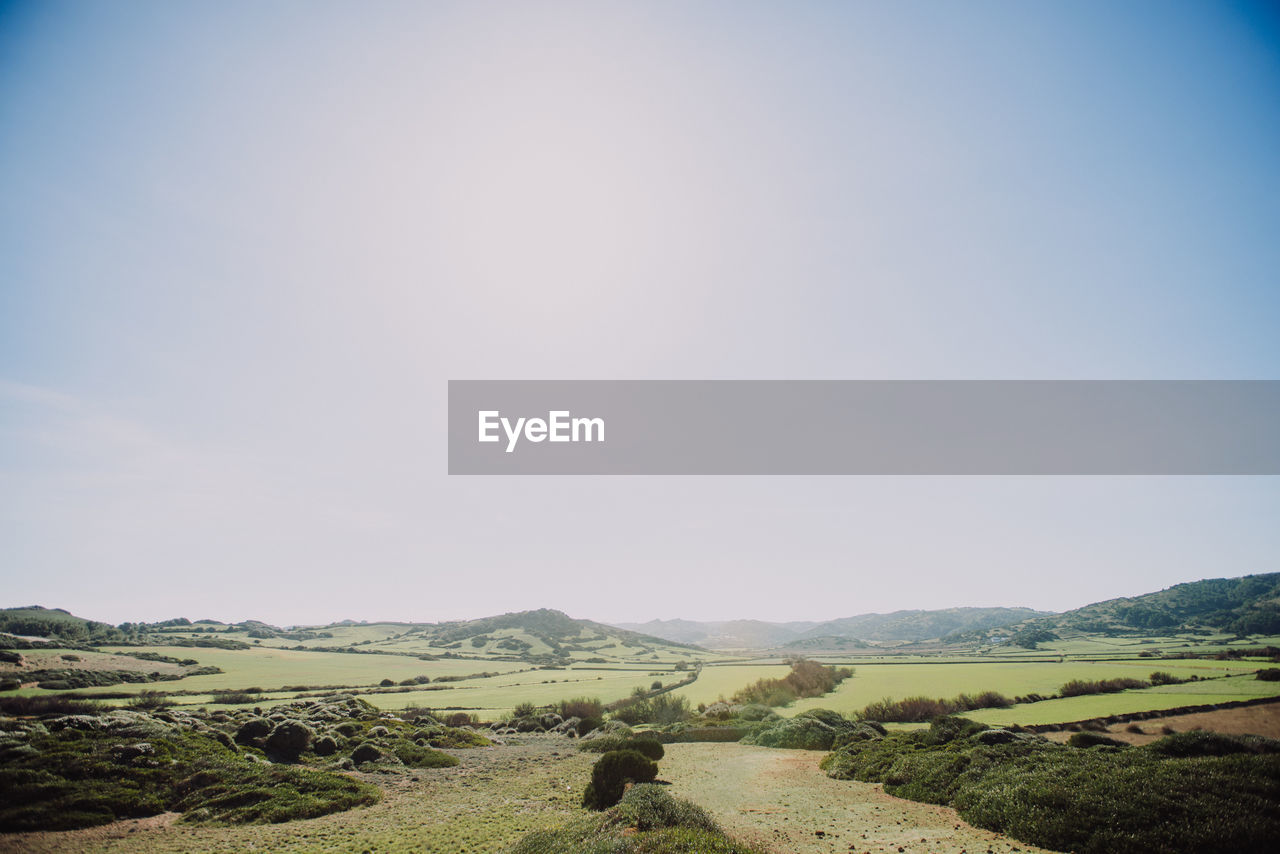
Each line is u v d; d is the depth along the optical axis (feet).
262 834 72.95
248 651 495.82
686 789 94.12
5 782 77.66
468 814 83.46
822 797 85.87
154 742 97.40
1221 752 66.69
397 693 305.32
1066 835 56.95
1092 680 228.43
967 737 99.91
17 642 349.20
